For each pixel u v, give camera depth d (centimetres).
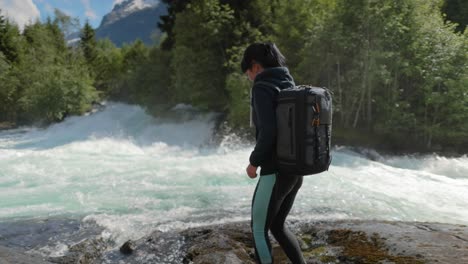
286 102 204
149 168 954
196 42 2058
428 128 1352
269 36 1856
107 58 5609
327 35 1426
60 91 2778
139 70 2456
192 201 630
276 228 244
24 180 823
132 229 480
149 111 2316
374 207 594
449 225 402
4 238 448
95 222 511
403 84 1492
